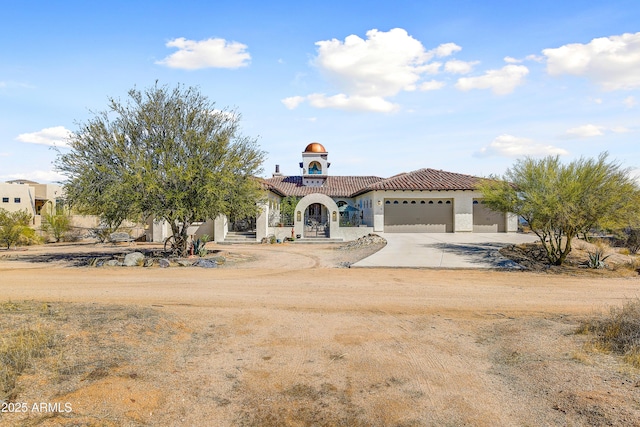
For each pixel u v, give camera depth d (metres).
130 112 20.14
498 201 20.22
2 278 14.82
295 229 31.72
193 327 8.59
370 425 4.91
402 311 10.29
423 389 5.87
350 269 17.41
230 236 32.03
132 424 4.71
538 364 6.55
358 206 40.56
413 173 36.16
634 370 6.13
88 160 19.16
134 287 13.01
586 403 5.15
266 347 7.56
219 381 6.06
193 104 20.95
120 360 6.26
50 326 7.34
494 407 5.31
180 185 19.38
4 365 5.45
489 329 8.75
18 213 33.53
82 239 37.72
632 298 11.88
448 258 19.78
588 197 17.56
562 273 17.08
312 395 5.68
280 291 12.59
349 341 7.94
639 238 25.94
